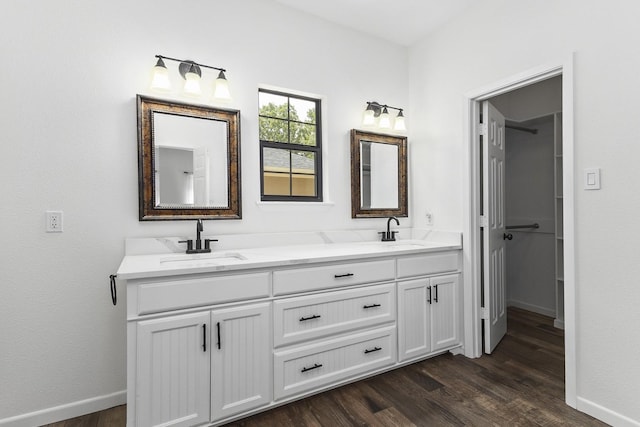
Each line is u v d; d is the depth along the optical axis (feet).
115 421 5.61
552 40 6.22
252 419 5.52
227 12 7.19
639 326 5.08
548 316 10.81
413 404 5.93
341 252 6.71
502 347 8.43
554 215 10.68
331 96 8.50
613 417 5.32
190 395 4.99
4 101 5.36
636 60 5.08
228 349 5.28
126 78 6.22
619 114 5.27
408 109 9.77
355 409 5.79
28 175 5.50
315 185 8.49
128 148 6.23
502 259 9.11
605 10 5.44
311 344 6.07
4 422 5.32
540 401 6.02
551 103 10.31
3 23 5.36
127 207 6.22
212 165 6.91
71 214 5.78
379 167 9.11
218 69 6.79
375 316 6.77
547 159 10.89
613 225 5.36
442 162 8.68
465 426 5.33
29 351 5.51
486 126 8.13
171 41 6.62
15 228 5.42
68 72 5.77
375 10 8.07
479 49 7.69
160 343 4.79
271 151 7.97
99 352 5.98
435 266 7.69
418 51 9.45
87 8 5.92
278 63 7.77
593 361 5.60
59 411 5.65
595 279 5.58
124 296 6.15
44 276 5.60
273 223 7.68
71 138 5.78
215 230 7.02
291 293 5.87
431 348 7.56
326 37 8.43
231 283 5.31
